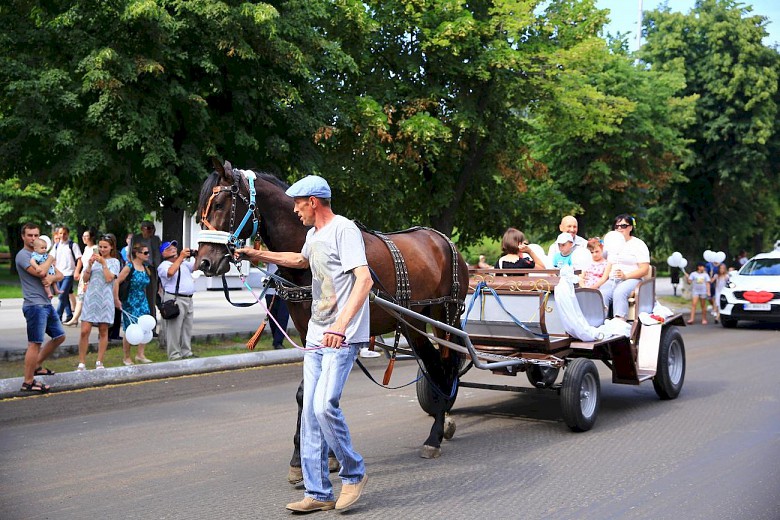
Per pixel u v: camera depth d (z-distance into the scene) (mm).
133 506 5215
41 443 6961
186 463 6316
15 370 10391
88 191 13242
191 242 25047
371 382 10438
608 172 24312
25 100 11250
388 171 16906
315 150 14375
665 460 6383
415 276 6410
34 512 5094
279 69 13414
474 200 20328
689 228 34250
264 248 6355
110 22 11961
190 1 11953
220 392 9578
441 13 17172
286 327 14273
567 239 9625
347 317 4793
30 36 11891
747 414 8273
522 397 9375
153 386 9953
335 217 5148
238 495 5465
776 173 33438
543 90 18125
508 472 6035
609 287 8977
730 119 31906
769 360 12695
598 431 7484
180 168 12867
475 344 7949
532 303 7480
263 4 12109
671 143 26828
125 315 11070
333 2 15633
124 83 11719
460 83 17859
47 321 9273
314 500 5055
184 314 11516
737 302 18516
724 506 5191
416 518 4969
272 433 7395
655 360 8578
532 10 18031
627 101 20906
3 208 31406
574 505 5215
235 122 13047
